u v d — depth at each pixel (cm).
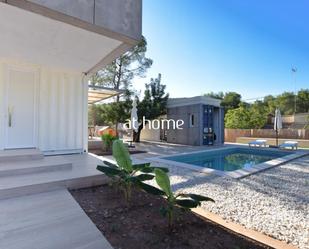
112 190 399
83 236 230
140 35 429
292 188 464
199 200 246
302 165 748
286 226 287
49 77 637
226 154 1208
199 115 1423
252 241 233
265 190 448
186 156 952
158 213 297
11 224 254
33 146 605
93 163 543
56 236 229
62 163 467
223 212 331
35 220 265
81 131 699
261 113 2769
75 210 298
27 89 598
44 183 369
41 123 620
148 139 1834
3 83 561
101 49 492
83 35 417
